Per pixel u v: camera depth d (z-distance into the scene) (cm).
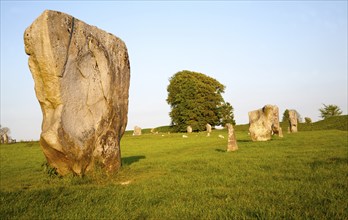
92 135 1397
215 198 961
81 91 1375
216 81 8900
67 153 1279
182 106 8362
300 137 3469
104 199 996
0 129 5788
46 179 1366
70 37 1332
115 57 1612
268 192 1003
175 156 2378
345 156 1716
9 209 895
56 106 1274
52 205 927
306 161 1630
